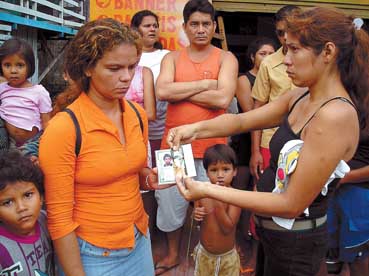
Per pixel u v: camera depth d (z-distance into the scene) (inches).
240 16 287.4
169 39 177.0
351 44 66.9
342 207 107.9
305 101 74.1
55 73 242.2
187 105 128.0
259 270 89.5
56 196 68.1
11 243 67.0
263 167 144.5
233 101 163.5
